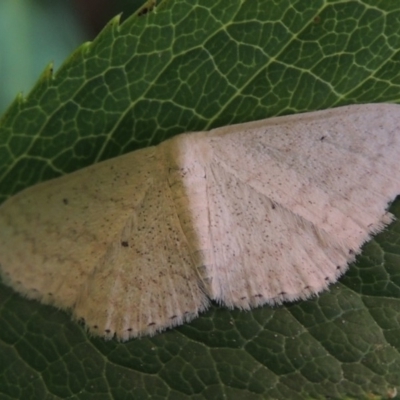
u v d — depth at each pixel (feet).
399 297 0.30
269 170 0.30
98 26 0.35
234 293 0.30
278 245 0.30
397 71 0.29
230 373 0.30
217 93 0.30
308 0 0.29
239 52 0.29
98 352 0.30
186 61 0.29
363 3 0.29
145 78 0.29
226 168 0.31
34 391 0.30
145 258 0.30
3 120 0.29
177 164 0.30
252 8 0.29
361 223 0.30
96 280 0.30
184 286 0.30
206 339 0.30
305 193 0.30
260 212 0.30
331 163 0.30
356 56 0.29
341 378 0.30
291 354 0.30
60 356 0.30
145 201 0.31
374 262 0.30
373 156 0.30
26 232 0.30
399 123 0.30
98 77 0.29
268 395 0.30
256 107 0.30
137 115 0.30
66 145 0.30
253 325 0.30
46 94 0.29
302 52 0.29
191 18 0.29
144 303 0.30
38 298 0.30
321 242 0.30
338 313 0.30
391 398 0.29
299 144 0.30
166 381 0.30
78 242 0.30
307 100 0.30
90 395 0.30
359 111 0.30
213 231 0.31
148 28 0.29
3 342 0.30
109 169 0.30
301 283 0.30
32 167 0.30
